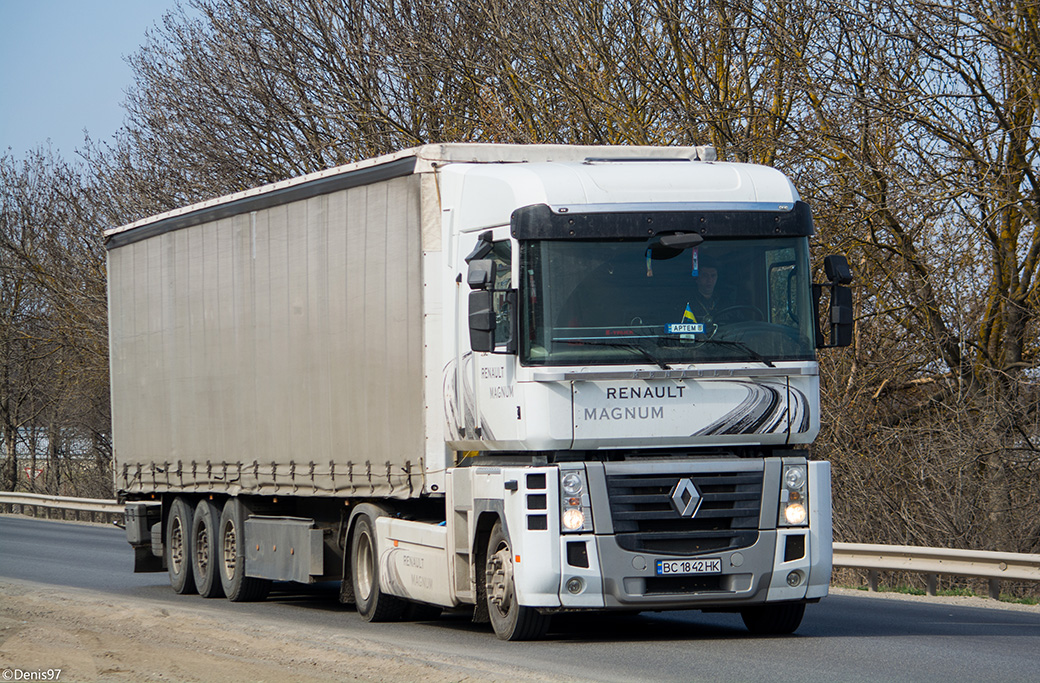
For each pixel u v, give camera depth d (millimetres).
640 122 44500
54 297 78938
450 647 19297
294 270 26062
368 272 23438
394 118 56125
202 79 62156
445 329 21219
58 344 85438
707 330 18750
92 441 87000
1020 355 40188
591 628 22125
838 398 40781
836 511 37938
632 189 18922
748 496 18797
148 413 32812
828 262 19875
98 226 72062
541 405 18281
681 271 18828
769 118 41812
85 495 82875
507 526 18953
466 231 20594
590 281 18562
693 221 18906
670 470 18578
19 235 79688
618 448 18641
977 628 21609
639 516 18453
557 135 47844
